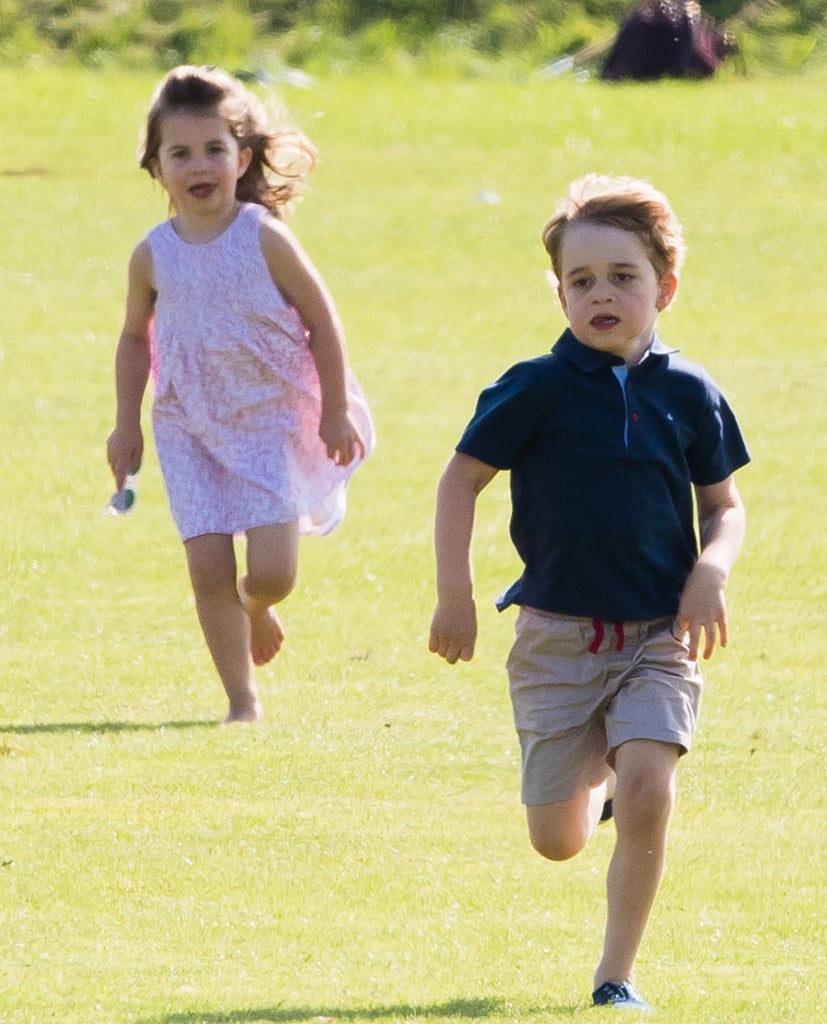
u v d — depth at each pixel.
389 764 22.98
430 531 36.91
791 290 67.75
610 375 16.56
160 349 24.64
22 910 17.80
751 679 27.39
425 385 52.62
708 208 81.19
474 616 16.56
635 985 15.96
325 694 26.09
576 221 16.72
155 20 128.00
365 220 78.44
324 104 104.81
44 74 116.31
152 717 24.95
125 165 89.25
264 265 24.34
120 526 36.91
